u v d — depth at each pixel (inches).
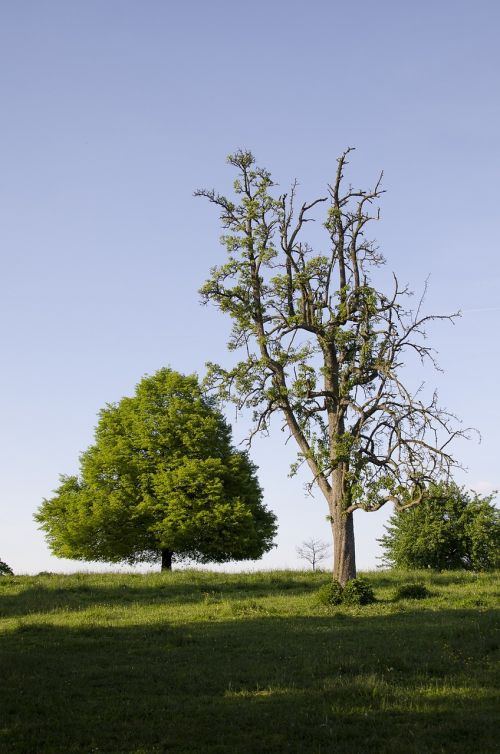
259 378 1272.1
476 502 1972.2
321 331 1247.5
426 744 421.1
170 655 692.7
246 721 470.3
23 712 498.6
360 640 753.6
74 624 914.1
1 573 1641.2
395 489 1153.4
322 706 500.4
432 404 1152.2
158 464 1900.8
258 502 1983.3
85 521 1855.3
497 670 603.8
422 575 1497.3
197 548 1881.2
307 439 1232.8
